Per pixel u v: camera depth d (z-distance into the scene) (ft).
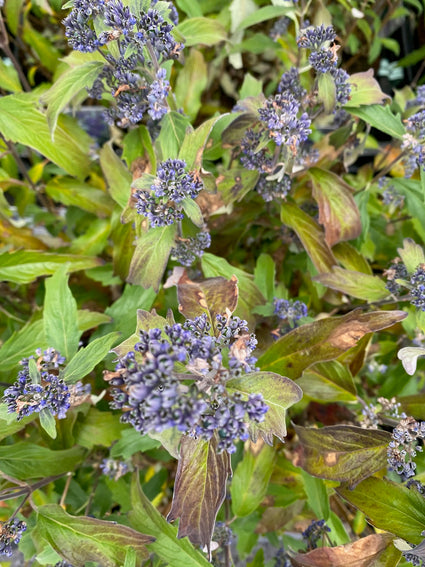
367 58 1.15
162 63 0.56
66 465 0.58
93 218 0.88
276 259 0.80
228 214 0.72
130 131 0.61
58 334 0.55
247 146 0.59
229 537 0.57
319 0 0.72
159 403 0.32
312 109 0.62
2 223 0.79
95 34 0.49
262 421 0.38
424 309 0.56
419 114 0.58
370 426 0.55
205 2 0.90
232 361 0.37
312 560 0.48
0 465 0.54
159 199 0.50
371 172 0.85
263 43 0.87
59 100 0.51
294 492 0.66
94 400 0.58
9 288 0.87
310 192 0.73
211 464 0.40
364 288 0.61
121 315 0.63
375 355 0.77
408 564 0.54
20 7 0.76
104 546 0.49
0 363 0.59
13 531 0.49
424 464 0.52
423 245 0.80
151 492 0.71
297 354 0.53
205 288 0.50
